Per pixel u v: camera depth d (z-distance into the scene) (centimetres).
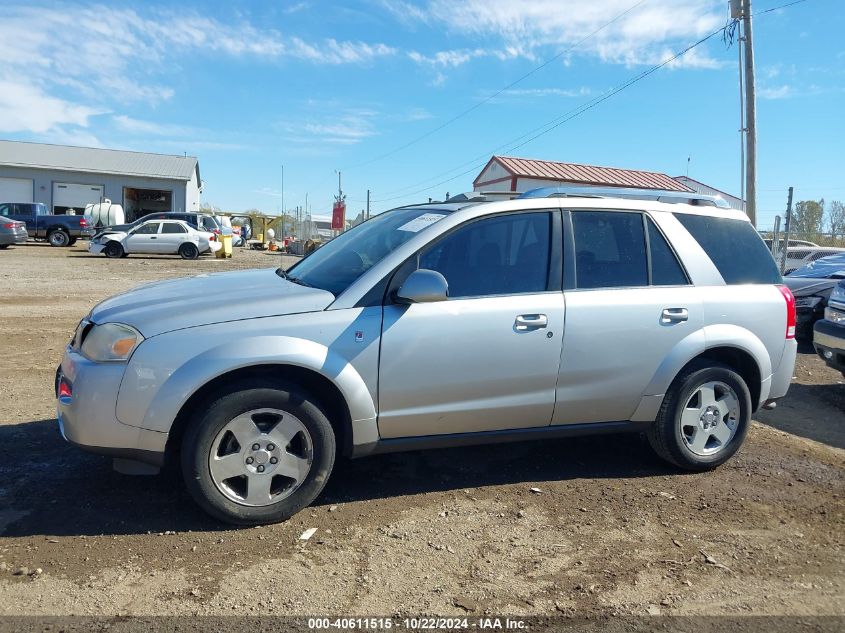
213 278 448
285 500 358
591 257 419
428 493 407
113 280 1588
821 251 1941
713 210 466
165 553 327
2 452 446
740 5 1493
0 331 871
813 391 707
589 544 350
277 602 290
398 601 294
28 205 2978
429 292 357
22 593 290
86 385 337
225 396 341
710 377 438
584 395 411
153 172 4319
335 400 373
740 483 437
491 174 2336
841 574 328
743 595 307
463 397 385
